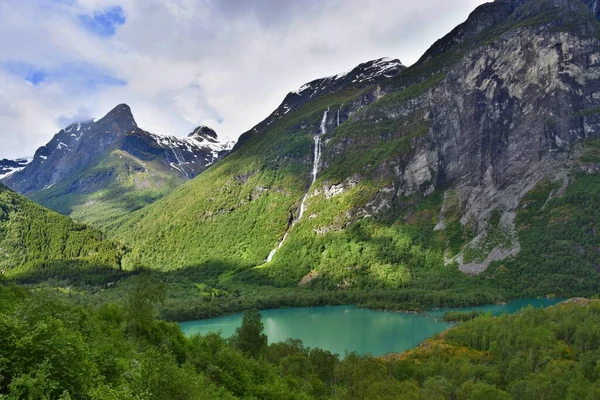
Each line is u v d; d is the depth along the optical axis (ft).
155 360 157.89
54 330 119.03
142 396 123.75
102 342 178.09
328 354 386.52
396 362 397.80
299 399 255.09
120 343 201.87
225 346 306.76
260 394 248.73
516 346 431.84
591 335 433.89
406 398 242.17
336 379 336.08
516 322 488.02
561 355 422.82
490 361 426.10
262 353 375.86
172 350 245.24
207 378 216.13
